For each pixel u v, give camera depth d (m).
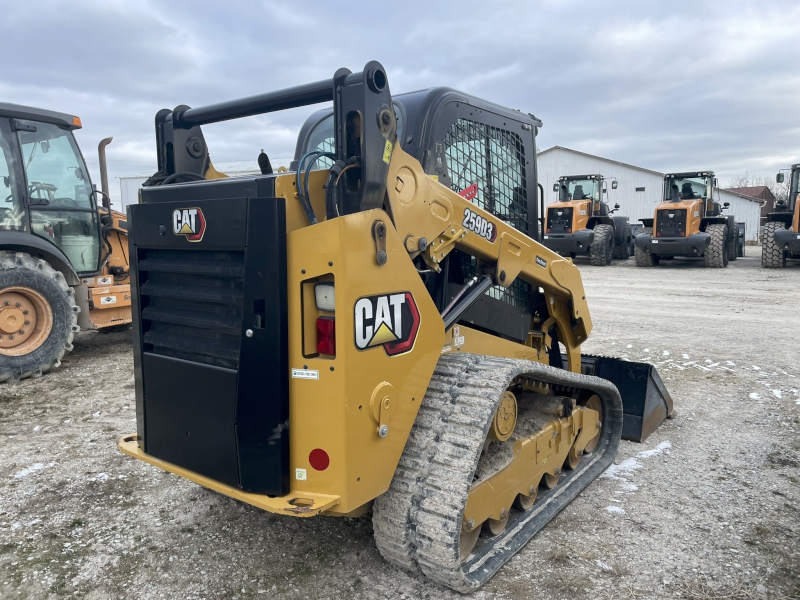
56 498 3.33
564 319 3.99
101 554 2.75
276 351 2.15
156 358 2.52
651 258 17.38
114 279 7.21
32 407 4.97
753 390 5.44
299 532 2.94
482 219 2.95
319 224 2.08
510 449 2.88
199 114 2.81
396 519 2.39
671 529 3.01
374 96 2.20
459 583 2.36
